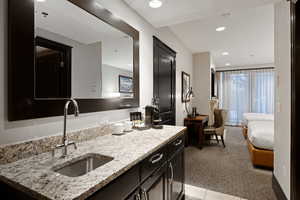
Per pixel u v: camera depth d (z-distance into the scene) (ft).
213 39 12.42
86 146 4.06
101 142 4.41
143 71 7.37
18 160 3.13
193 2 6.01
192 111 14.71
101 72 5.07
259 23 9.66
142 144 4.21
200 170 8.75
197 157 10.69
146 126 6.34
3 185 2.55
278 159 6.43
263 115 16.33
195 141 13.96
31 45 3.31
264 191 6.80
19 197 2.37
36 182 2.35
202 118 13.12
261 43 13.30
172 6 6.29
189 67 15.42
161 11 6.68
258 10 8.18
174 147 5.39
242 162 9.80
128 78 6.23
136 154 3.47
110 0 5.46
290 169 5.24
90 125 4.81
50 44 3.68
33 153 3.37
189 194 6.61
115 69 5.61
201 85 16.43
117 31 5.66
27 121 3.36
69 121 4.21
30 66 3.28
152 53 8.16
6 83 3.04
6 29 3.03
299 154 4.89
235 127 21.54
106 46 5.23
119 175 2.76
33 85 3.34
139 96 6.93
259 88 21.44
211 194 6.60
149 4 6.19
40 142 3.49
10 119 3.01
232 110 22.88
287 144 5.54
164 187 4.60
